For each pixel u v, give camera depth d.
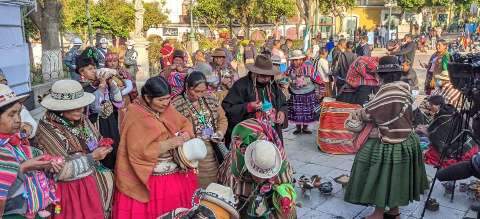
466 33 29.06
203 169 3.87
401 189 3.96
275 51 11.40
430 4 33.34
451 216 4.41
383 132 3.89
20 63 7.30
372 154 3.97
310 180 5.04
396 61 3.94
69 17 22.78
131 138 3.16
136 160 3.15
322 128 6.46
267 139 3.11
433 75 9.34
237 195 3.09
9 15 6.98
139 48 15.31
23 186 2.51
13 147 2.52
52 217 2.93
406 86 3.94
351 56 9.04
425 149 6.06
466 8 36.16
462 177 3.32
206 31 33.00
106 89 4.03
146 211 3.23
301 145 6.92
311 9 25.36
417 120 6.70
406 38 12.05
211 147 3.93
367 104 4.02
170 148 3.22
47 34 11.70
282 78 5.95
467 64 4.14
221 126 4.08
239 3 27.72
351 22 36.38
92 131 3.22
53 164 2.61
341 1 28.48
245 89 4.42
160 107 3.23
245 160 2.87
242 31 29.02
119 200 3.22
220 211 2.54
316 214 4.46
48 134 2.96
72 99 2.98
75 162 2.93
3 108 2.41
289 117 7.50
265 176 2.78
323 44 18.33
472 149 5.35
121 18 25.27
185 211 2.61
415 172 4.04
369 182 3.98
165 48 9.75
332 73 9.73
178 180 3.33
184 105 3.87
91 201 3.04
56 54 11.76
